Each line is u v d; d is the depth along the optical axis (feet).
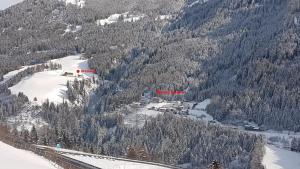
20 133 599.57
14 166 210.38
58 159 265.13
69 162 269.85
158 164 403.54
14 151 263.49
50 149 358.23
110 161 379.55
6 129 467.93
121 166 364.17
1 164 209.05
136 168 371.15
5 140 321.52
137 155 543.39
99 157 389.19
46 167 227.61
